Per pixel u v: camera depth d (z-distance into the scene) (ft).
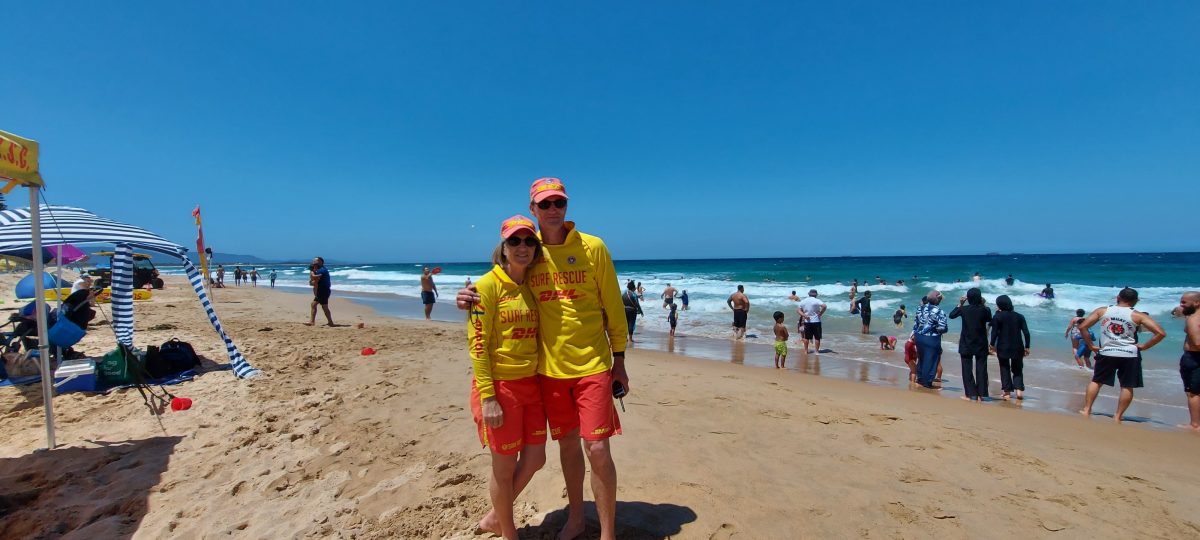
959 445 14.60
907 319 53.98
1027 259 240.73
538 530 9.50
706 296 79.77
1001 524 10.10
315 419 16.58
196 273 23.49
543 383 8.33
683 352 38.04
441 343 32.63
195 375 23.15
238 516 10.66
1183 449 16.38
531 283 8.11
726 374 28.37
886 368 31.89
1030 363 32.48
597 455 8.00
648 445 13.74
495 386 8.16
